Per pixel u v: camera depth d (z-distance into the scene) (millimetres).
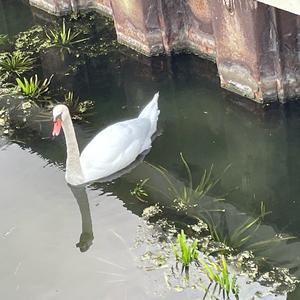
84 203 6547
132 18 8602
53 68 8891
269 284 5441
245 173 6820
